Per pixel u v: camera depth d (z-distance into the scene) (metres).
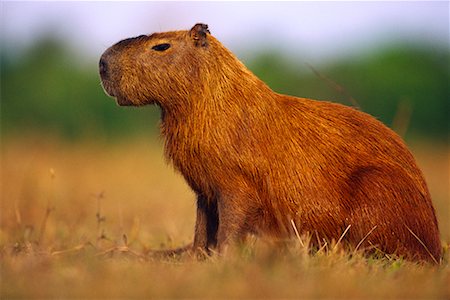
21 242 15.76
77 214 21.27
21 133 44.41
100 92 45.53
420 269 12.47
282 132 13.99
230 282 10.57
